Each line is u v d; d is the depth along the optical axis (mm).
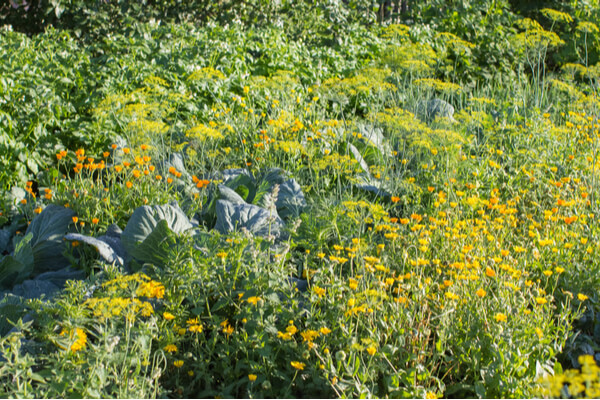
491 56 9000
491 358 2631
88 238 3479
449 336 2734
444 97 7641
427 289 2938
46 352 2584
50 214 3875
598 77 7801
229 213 3963
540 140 5852
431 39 8805
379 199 4742
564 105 7527
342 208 4160
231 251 3031
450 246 3506
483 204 4211
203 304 3025
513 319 2744
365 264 3174
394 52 6750
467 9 9344
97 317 2727
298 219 3576
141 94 5309
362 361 2564
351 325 2598
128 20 8703
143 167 4391
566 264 3467
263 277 2852
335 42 9070
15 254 3646
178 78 6125
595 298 3377
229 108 5859
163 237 3455
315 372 2498
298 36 9633
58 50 6742
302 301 3084
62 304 2580
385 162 5395
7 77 5223
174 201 4152
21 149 4754
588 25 8828
